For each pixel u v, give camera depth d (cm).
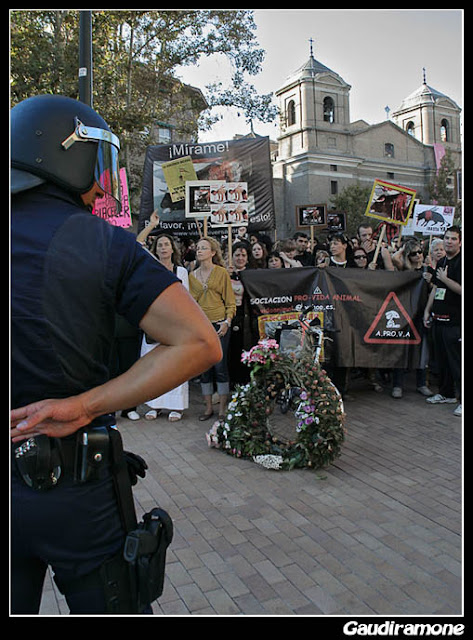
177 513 357
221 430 470
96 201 173
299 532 329
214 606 258
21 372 130
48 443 131
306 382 430
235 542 318
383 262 726
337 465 437
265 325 609
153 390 133
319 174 4559
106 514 142
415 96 5647
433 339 621
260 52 1741
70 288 132
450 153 4572
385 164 5000
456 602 260
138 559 141
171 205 908
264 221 891
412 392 676
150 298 135
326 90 4616
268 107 1870
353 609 256
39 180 139
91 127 149
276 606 258
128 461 158
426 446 478
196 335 133
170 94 1881
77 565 138
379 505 364
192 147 891
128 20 1533
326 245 905
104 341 142
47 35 1387
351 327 605
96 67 1433
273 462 424
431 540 318
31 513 133
